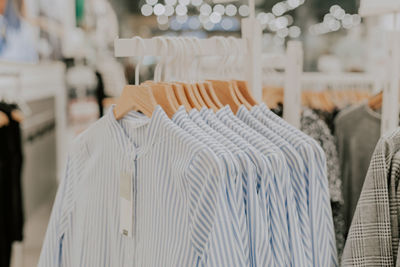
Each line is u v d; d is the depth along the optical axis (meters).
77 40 4.54
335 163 1.77
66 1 5.02
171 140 0.83
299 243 0.83
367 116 1.67
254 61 1.22
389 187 0.88
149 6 7.77
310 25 7.20
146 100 0.93
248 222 0.77
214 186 0.73
